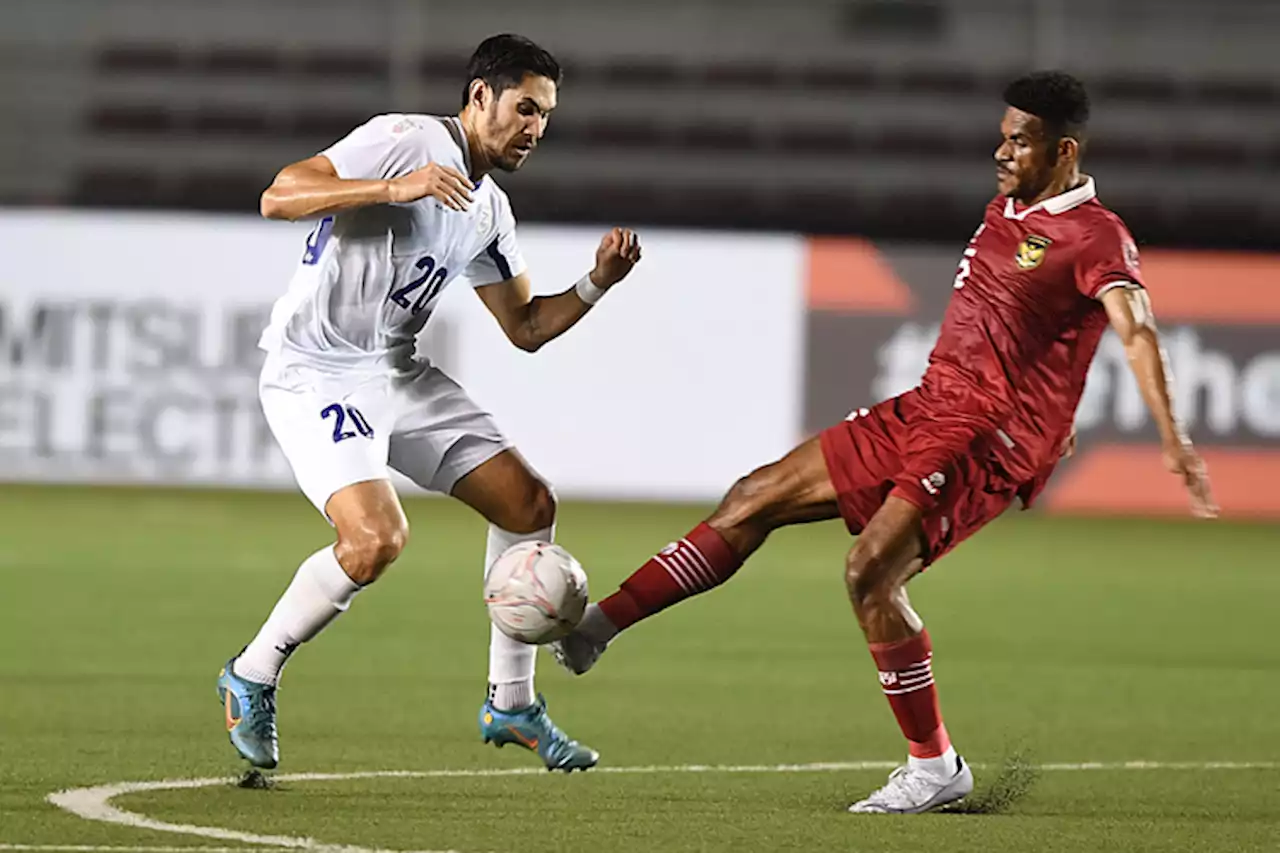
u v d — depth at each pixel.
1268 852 17.80
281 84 81.06
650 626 37.81
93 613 36.84
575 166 80.19
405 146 20.22
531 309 22.47
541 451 63.28
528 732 21.17
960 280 21.17
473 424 21.31
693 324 63.72
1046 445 20.80
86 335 61.94
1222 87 82.00
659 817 18.91
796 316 64.12
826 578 47.28
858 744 24.75
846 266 64.31
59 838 16.81
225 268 62.16
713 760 23.17
